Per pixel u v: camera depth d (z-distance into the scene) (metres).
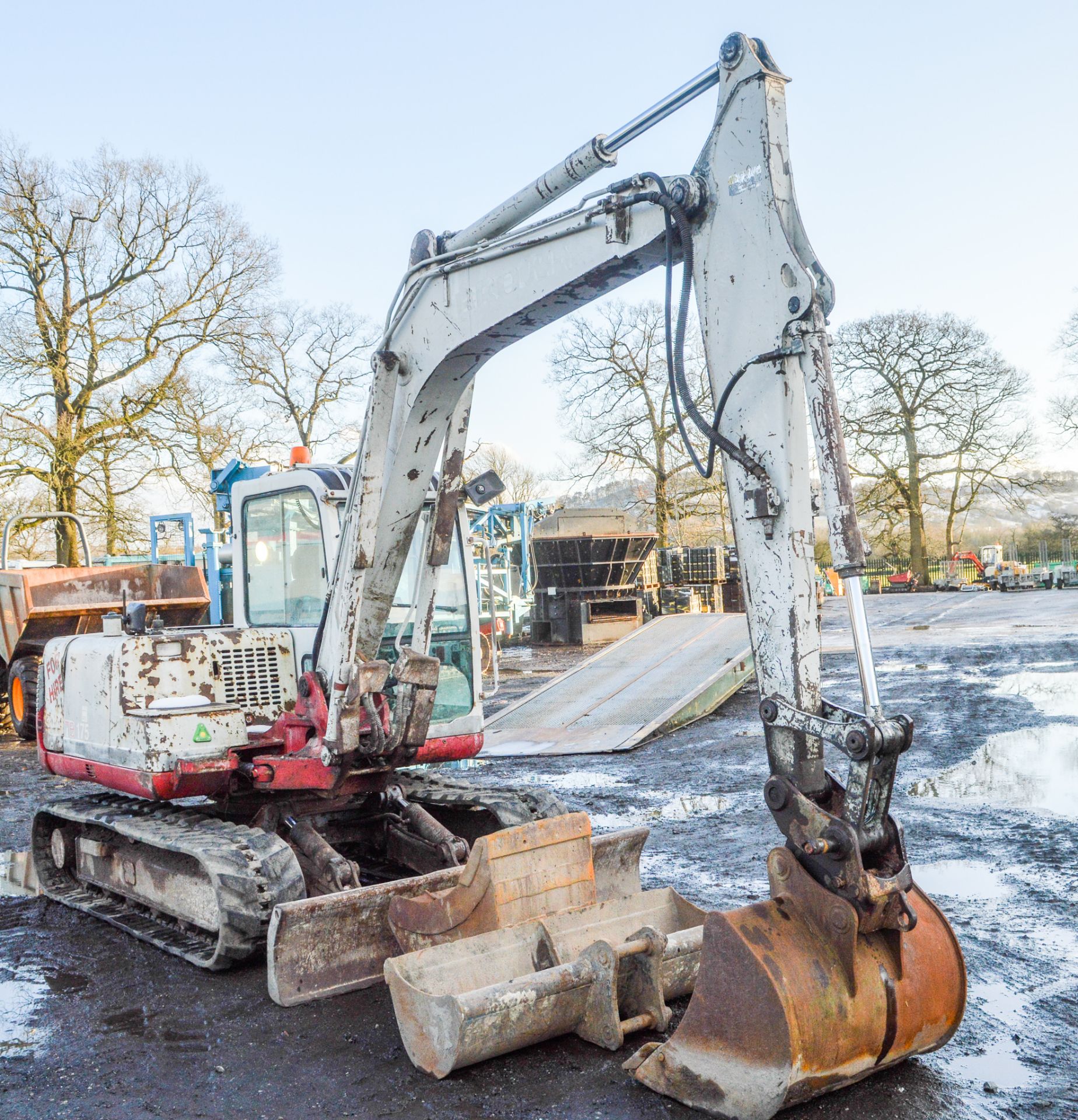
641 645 14.66
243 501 6.10
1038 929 5.00
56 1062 3.87
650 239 3.67
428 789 5.77
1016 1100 3.35
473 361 4.60
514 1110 3.37
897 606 29.88
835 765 9.20
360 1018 4.15
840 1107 3.31
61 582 13.09
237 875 4.54
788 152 3.38
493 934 3.88
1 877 6.80
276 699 5.56
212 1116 3.41
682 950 3.99
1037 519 52.47
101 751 5.46
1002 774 8.41
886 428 38.09
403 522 4.86
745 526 3.46
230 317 25.62
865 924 3.17
